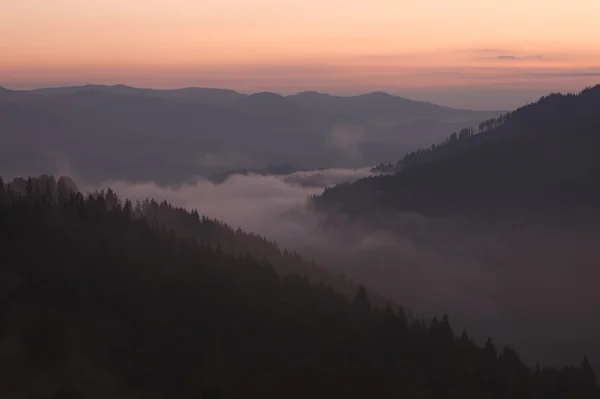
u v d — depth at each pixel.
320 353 127.88
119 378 112.75
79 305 130.38
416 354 133.88
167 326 125.12
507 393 128.62
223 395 106.25
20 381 102.50
